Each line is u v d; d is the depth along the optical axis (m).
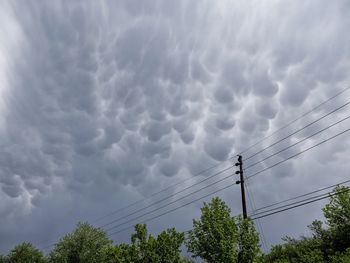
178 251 21.12
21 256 48.44
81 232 45.69
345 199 26.62
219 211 21.12
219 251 19.52
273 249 30.34
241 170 29.47
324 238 28.17
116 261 20.75
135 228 21.69
